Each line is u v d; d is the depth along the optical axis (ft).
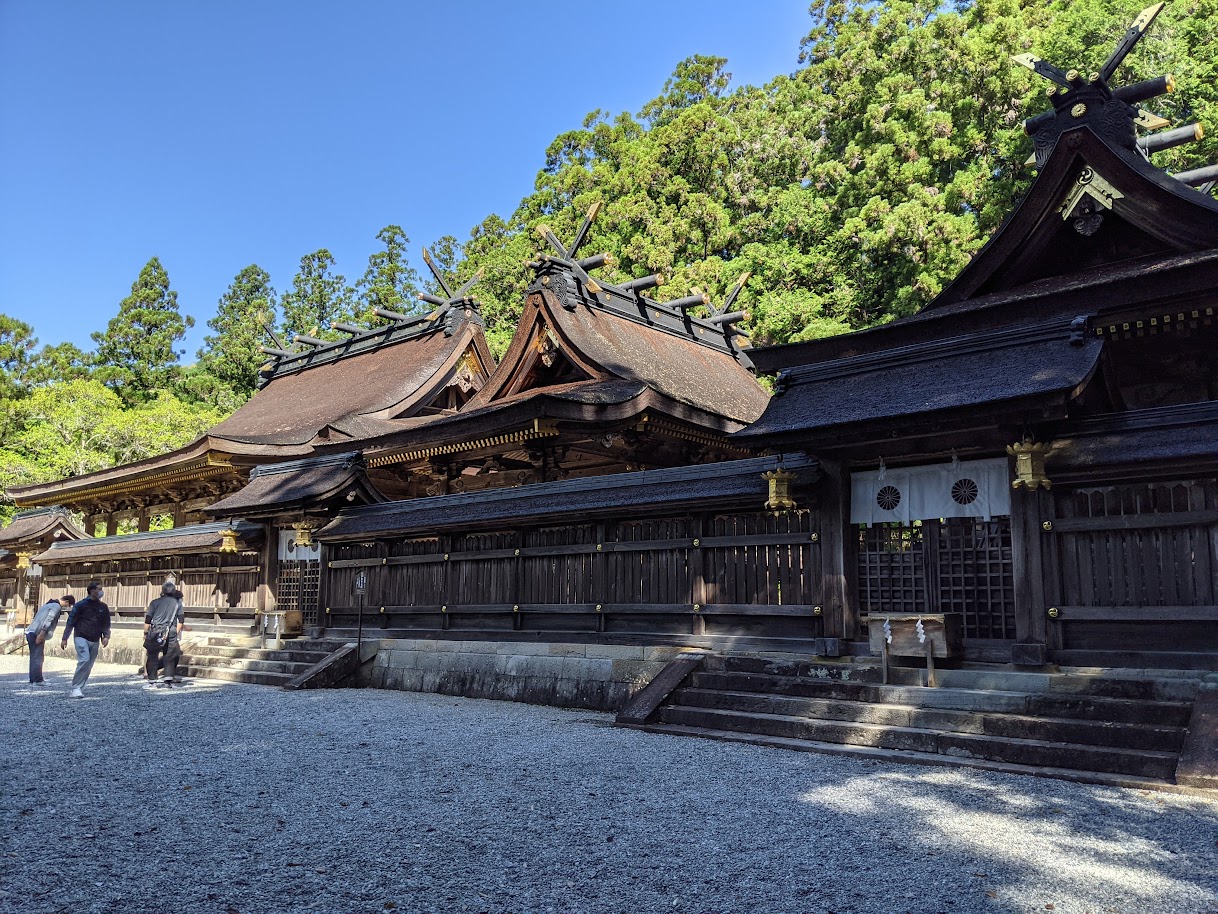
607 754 28.27
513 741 30.96
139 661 67.05
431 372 87.40
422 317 99.25
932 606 33.27
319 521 56.49
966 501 32.73
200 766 27.09
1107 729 25.02
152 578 72.23
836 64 129.80
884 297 110.42
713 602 39.11
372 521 53.93
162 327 236.43
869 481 35.32
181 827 20.11
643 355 69.77
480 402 72.02
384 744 30.55
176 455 83.10
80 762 27.91
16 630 89.25
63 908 14.92
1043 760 25.04
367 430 72.90
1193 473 27.61
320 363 111.55
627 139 152.35
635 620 41.81
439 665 47.75
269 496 58.34
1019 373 30.22
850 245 108.58
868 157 111.75
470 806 21.80
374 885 16.10
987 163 106.01
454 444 62.08
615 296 75.25
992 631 31.86
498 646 45.47
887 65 124.06
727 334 89.51
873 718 29.71
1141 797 21.57
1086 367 28.68
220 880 16.40
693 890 15.76
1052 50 98.58
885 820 19.99
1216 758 21.93
